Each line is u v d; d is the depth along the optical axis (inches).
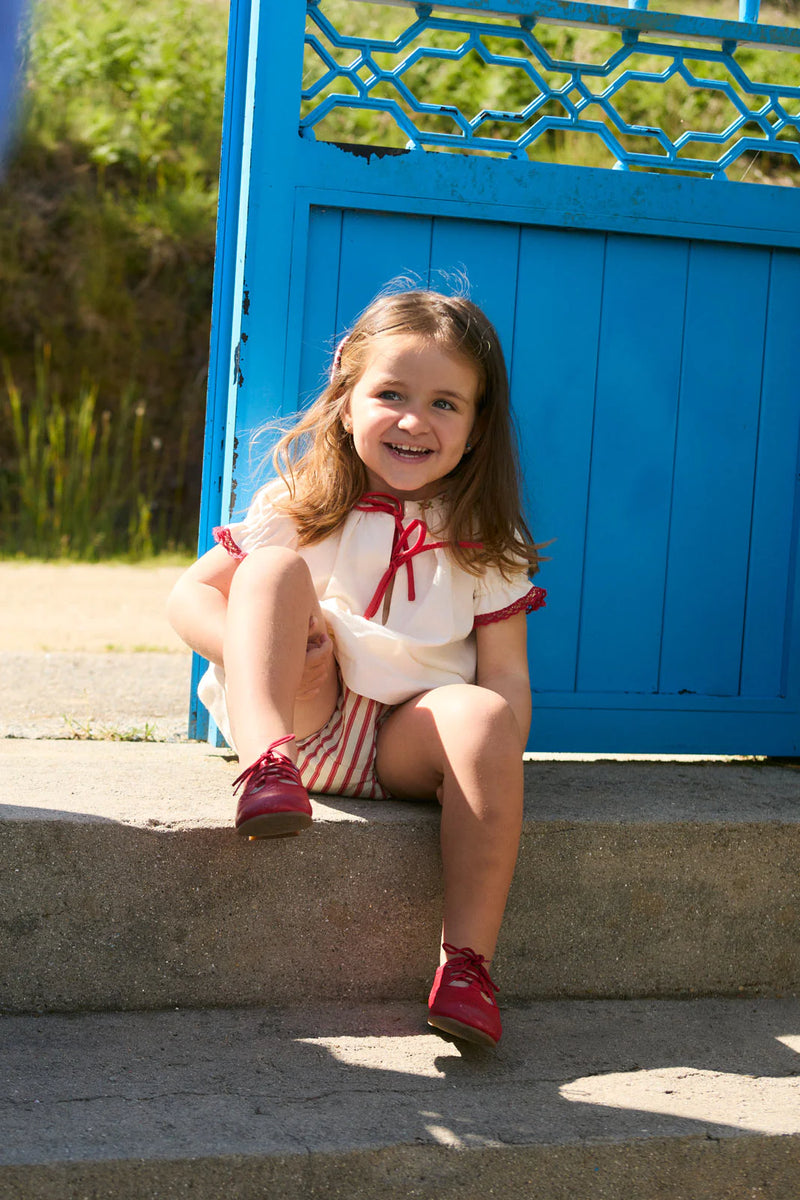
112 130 269.7
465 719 62.7
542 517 86.0
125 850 62.3
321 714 68.9
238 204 83.7
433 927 66.6
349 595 71.0
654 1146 52.6
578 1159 51.9
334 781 69.7
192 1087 54.7
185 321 267.1
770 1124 54.6
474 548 72.1
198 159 273.0
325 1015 63.8
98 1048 58.2
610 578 87.2
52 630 149.7
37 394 259.8
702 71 181.8
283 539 72.4
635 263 86.2
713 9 159.8
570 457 86.2
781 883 71.7
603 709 87.4
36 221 262.5
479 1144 51.3
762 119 90.2
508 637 73.3
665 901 70.1
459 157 82.7
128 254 265.4
